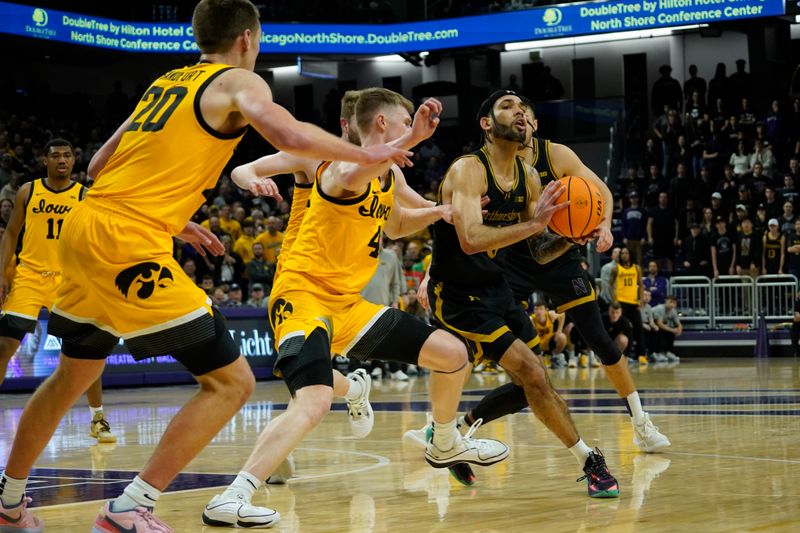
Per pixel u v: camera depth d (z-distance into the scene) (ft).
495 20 76.33
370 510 13.41
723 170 69.72
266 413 30.42
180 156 11.03
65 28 70.59
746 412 26.55
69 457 20.18
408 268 53.93
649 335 58.29
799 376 41.83
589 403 30.63
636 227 65.41
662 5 71.77
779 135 69.87
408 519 12.64
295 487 15.60
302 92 91.66
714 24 75.00
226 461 18.90
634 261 63.87
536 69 87.81
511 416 27.84
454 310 15.84
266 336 48.78
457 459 15.20
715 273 61.21
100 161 11.78
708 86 82.07
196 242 13.02
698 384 38.04
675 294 61.77
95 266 10.89
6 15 67.56
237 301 48.78
